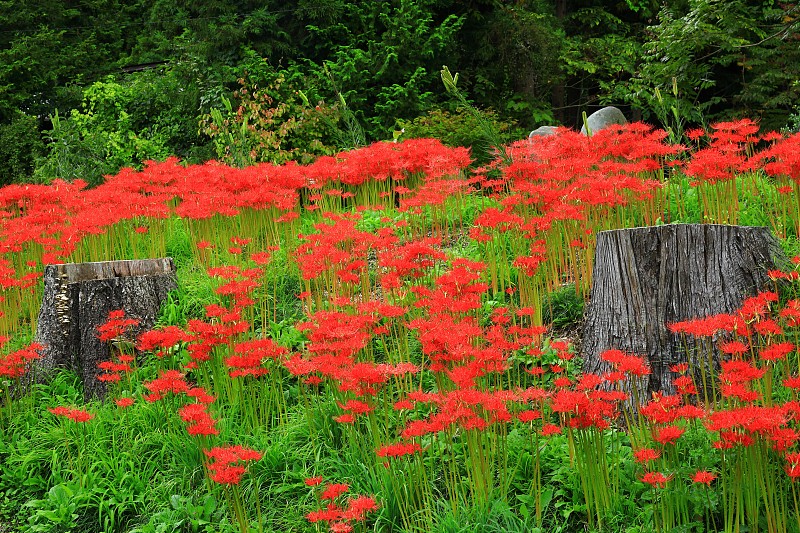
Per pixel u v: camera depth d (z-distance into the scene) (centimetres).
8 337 700
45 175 1568
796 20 1409
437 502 442
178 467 518
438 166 763
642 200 677
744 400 374
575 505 422
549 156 720
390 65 1719
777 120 1528
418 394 435
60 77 2369
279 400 561
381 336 581
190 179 865
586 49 2092
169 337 540
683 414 379
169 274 707
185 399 573
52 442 559
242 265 748
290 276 738
